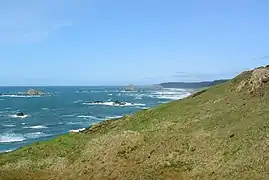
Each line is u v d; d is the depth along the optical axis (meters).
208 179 25.94
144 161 32.56
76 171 34.19
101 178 31.47
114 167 32.69
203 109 46.88
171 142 34.88
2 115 129.50
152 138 37.81
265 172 23.31
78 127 97.19
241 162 26.09
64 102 193.75
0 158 41.28
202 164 28.69
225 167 26.55
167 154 32.50
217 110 43.41
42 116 125.12
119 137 39.03
